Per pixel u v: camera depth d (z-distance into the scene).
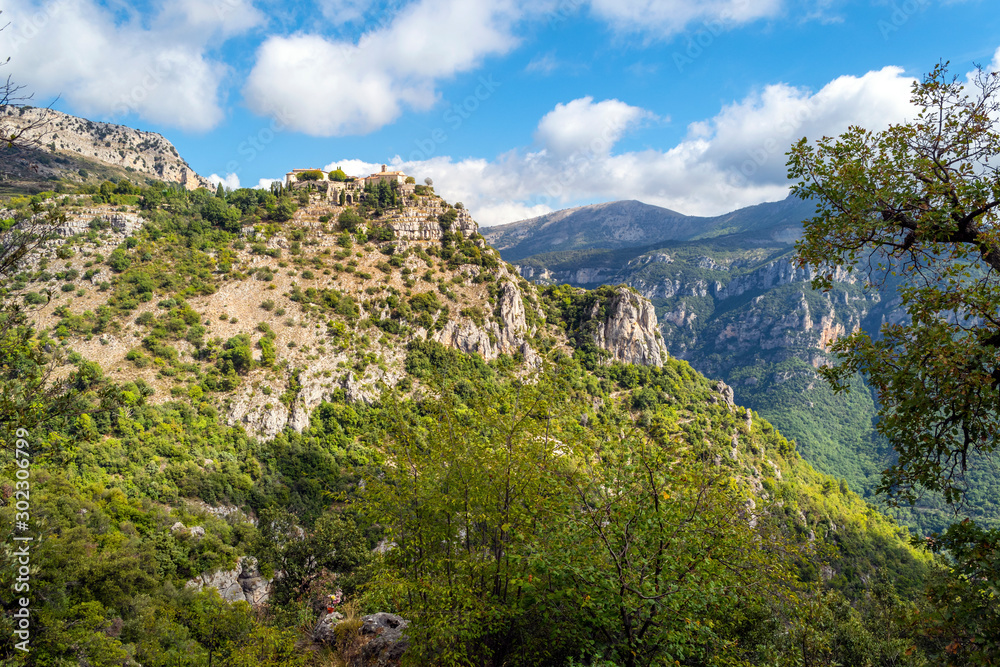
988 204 12.18
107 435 68.38
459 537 18.27
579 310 137.00
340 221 140.75
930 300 12.42
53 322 88.06
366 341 108.50
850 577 72.00
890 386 12.89
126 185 140.12
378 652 19.98
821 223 14.63
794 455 123.50
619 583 13.44
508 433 16.61
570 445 16.80
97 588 37.34
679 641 13.51
